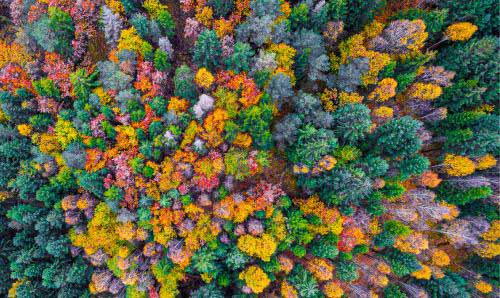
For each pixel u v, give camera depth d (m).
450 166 34.47
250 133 31.06
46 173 32.34
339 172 30.95
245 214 31.52
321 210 32.53
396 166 33.41
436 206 33.84
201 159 31.50
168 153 31.73
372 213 32.94
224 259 33.75
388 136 31.12
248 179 34.19
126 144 31.23
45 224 33.12
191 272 34.19
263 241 30.98
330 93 32.38
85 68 32.94
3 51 32.53
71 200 32.12
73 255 34.09
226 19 32.69
